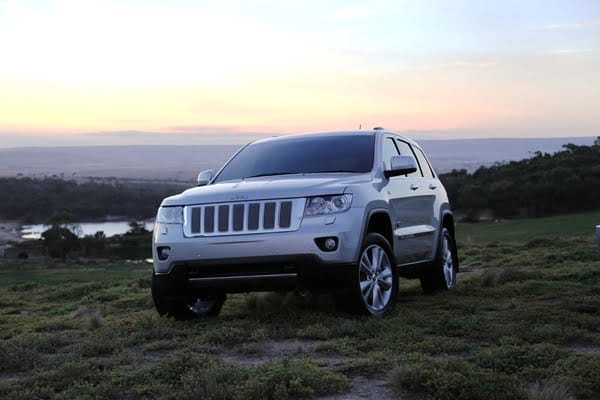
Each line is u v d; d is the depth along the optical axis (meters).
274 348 5.05
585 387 3.64
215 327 5.89
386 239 6.70
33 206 198.25
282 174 6.91
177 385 4.03
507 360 4.17
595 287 6.98
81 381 4.23
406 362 4.22
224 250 5.88
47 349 5.47
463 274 10.20
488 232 49.56
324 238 5.79
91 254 103.62
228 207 6.00
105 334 5.92
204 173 7.40
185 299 6.42
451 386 3.62
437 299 7.22
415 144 8.53
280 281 5.83
